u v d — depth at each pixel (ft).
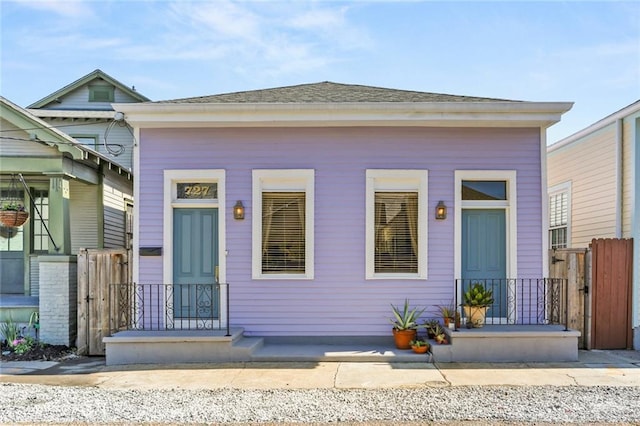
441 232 27.58
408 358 24.67
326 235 27.55
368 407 17.94
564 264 29.17
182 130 27.84
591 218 33.88
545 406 18.02
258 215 27.55
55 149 29.04
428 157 27.71
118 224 38.47
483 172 27.68
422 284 27.43
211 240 27.96
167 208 27.61
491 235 28.07
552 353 25.04
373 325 27.35
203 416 17.07
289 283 27.48
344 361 24.73
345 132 27.73
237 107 26.45
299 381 21.40
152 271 27.61
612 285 28.78
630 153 29.89
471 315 25.80
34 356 26.58
